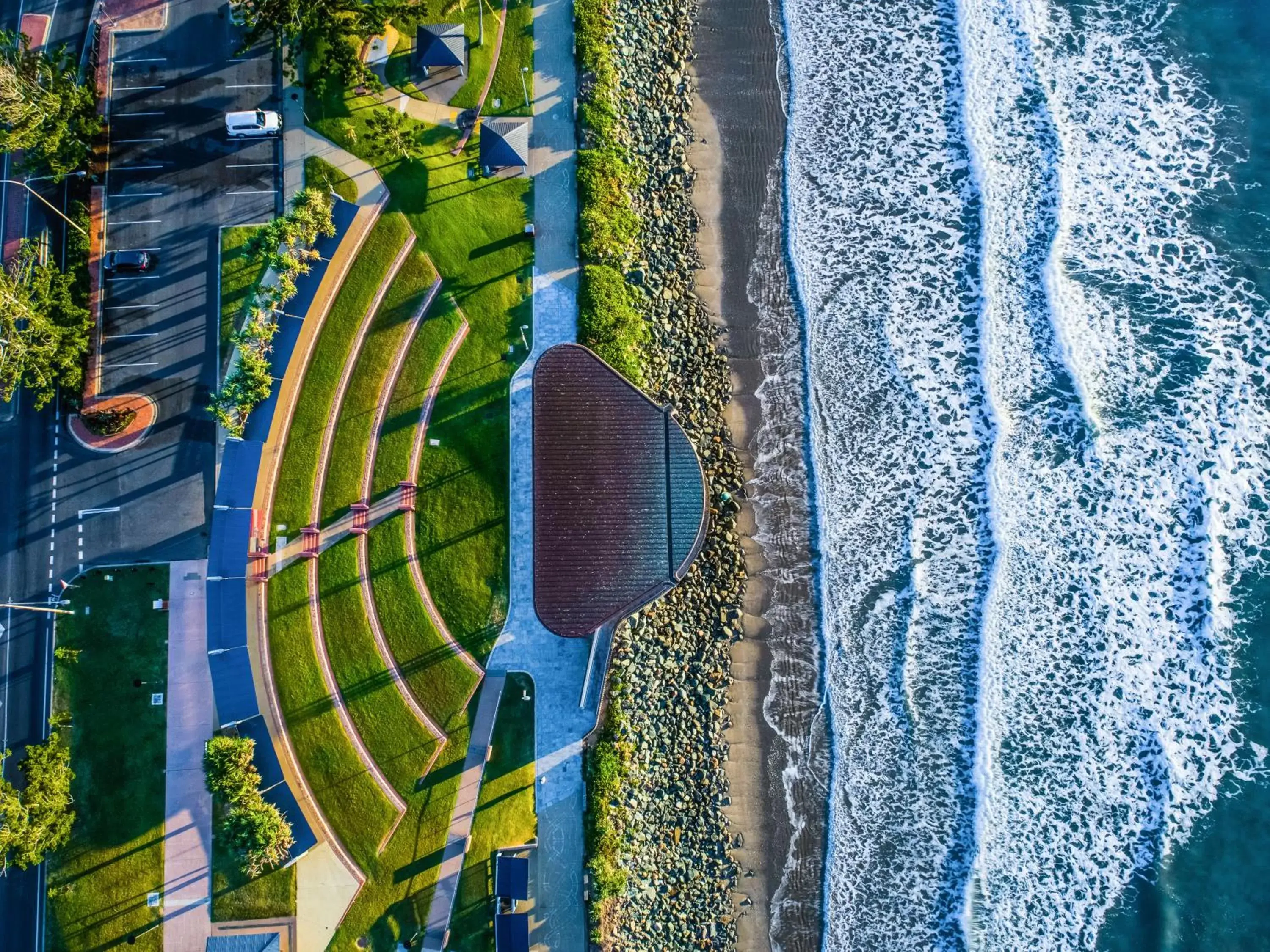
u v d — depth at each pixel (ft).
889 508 115.24
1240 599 112.16
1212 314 117.70
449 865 104.27
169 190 114.52
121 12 116.78
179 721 107.24
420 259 113.50
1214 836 107.34
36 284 103.60
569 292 114.42
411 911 103.40
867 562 113.91
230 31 116.47
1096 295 118.62
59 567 109.40
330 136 114.62
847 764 109.81
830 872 107.65
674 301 117.29
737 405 116.98
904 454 116.37
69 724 106.32
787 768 109.60
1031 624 112.37
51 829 99.60
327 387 110.93
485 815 105.19
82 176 113.19
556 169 116.26
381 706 106.52
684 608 110.83
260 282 112.47
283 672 106.32
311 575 108.27
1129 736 110.01
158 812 105.50
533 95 117.29
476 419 112.06
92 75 114.93
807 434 116.57
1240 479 114.21
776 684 111.14
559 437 100.42
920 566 113.80
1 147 103.40
